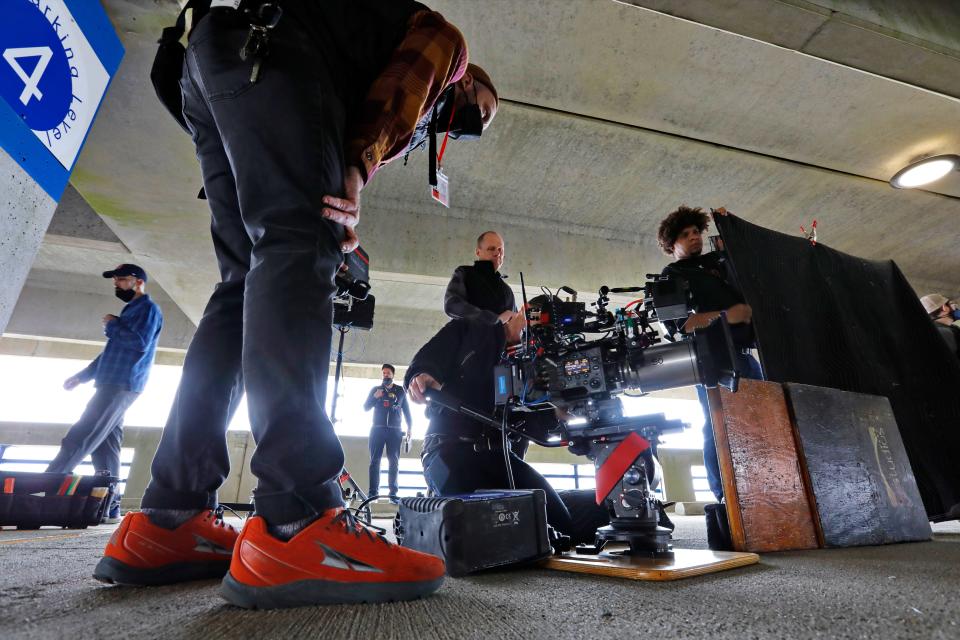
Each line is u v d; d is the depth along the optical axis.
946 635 0.41
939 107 3.62
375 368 8.02
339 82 0.73
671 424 0.92
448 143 3.91
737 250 1.94
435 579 0.61
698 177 4.34
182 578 0.70
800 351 1.92
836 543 1.30
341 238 0.69
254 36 0.62
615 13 2.83
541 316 1.06
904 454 1.65
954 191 4.64
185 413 0.73
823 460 1.39
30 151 1.19
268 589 0.52
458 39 0.85
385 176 4.34
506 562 0.87
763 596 0.61
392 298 6.70
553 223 4.97
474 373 1.30
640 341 1.13
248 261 0.81
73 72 1.32
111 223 3.79
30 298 6.12
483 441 1.23
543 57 3.10
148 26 2.09
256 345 0.56
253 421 0.56
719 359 0.93
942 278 6.46
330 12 0.73
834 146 3.99
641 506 0.93
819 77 3.34
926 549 1.24
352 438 7.16
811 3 2.30
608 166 4.19
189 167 3.12
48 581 0.74
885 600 0.57
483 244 1.93
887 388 2.10
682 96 3.45
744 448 1.25
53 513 2.57
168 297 6.76
